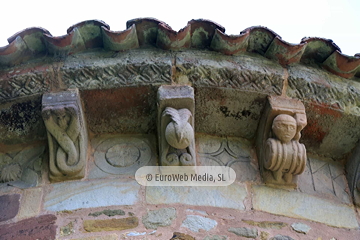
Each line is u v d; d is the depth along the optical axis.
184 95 2.46
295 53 2.71
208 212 2.43
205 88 2.62
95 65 2.58
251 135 2.84
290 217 2.51
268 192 2.62
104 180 2.52
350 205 2.71
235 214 2.46
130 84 2.55
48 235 2.22
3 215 2.33
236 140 2.85
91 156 2.65
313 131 2.81
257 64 2.72
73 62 2.60
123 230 2.28
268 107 2.63
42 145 2.68
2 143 2.66
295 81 2.70
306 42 2.69
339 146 2.89
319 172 2.84
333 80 2.80
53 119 2.45
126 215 2.35
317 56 2.84
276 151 2.50
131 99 2.61
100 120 2.69
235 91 2.63
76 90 2.53
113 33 2.53
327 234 2.48
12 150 2.67
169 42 2.65
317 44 2.76
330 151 2.92
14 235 2.22
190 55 2.70
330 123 2.77
